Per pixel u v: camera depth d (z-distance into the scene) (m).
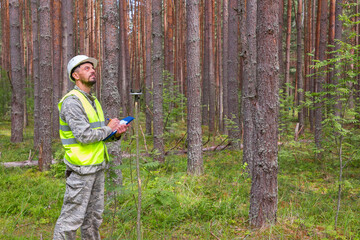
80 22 14.89
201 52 21.23
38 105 11.90
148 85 14.86
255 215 3.88
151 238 3.53
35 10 12.77
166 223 3.98
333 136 4.66
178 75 21.09
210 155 9.54
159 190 3.65
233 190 5.41
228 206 4.47
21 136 12.24
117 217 4.09
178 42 21.39
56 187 5.73
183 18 19.84
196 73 6.95
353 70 4.22
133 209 3.51
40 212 4.49
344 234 3.54
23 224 4.09
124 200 4.59
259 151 3.83
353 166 7.57
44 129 7.31
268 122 3.76
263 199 3.81
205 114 18.56
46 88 7.42
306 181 6.30
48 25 7.64
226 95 15.32
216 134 14.85
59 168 7.09
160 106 7.97
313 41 16.84
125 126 2.73
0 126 18.66
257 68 3.83
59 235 2.52
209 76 16.20
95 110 2.80
